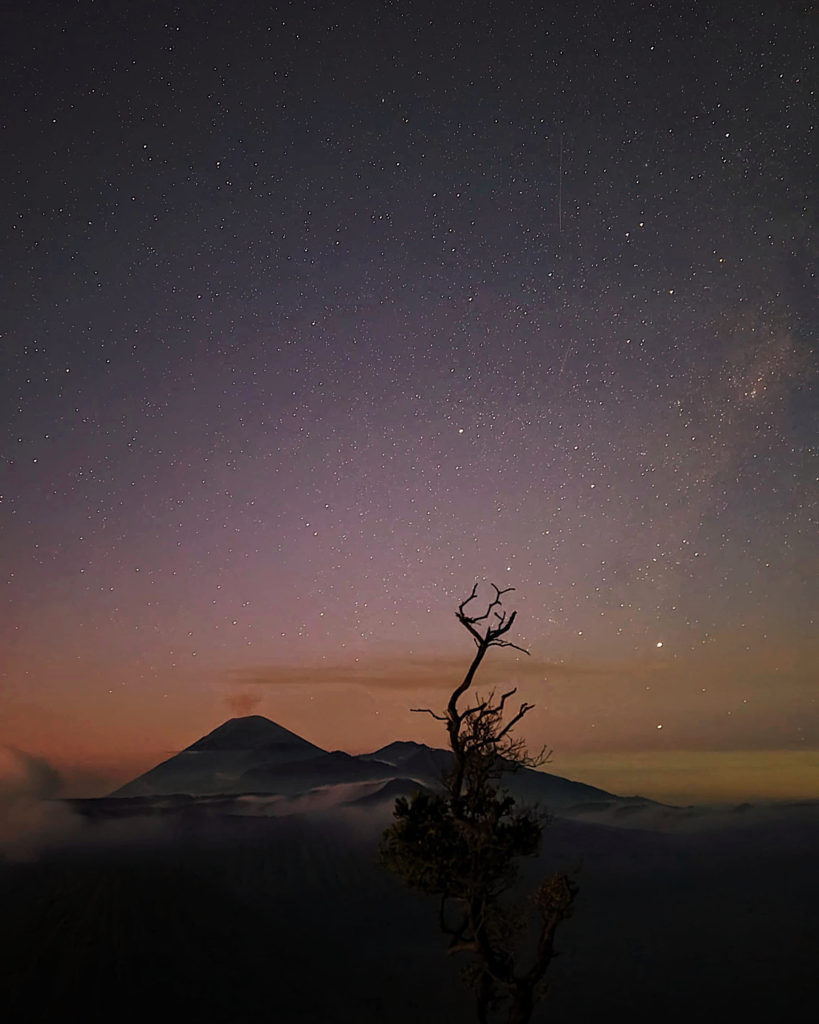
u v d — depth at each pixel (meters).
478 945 12.36
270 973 44.53
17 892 50.97
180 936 46.41
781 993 45.50
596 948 56.34
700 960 53.59
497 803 12.59
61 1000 38.53
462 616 12.97
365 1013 40.19
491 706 12.80
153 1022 37.53
